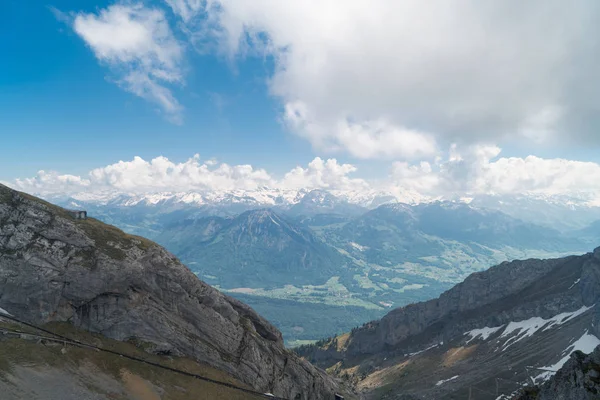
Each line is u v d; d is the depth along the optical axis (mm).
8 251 98750
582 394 75562
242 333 137500
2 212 103062
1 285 95188
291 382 145375
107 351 98562
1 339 82750
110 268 106625
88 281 103312
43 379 78000
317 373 167625
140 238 123562
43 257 100438
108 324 105125
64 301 101188
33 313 96000
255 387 125625
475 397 181125
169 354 112125
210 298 130000
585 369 79500
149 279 115812
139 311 110188
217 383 111875
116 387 88062
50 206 113062
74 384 81562
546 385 89000
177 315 119188
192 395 101062
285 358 150000
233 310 139500
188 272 125125
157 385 97125
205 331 124250
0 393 68562
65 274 101312
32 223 104312
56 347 89875
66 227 107500
